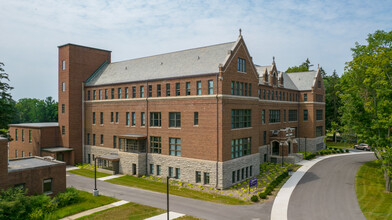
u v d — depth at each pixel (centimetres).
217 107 3516
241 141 3928
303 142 6338
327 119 8019
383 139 3338
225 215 2614
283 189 3478
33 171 2822
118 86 4759
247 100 4016
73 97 5188
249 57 4091
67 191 3084
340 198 3117
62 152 5106
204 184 3634
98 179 4047
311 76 6519
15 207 2312
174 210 2742
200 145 3675
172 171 3972
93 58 5538
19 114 13375
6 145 2597
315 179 3962
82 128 5338
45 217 2475
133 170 4306
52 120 13900
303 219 2517
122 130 4675
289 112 6059
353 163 5109
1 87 4272
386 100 3300
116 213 2659
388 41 4044
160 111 4128
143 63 4881
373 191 3381
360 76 3934
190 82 3812
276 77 5497
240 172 3859
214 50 4053
